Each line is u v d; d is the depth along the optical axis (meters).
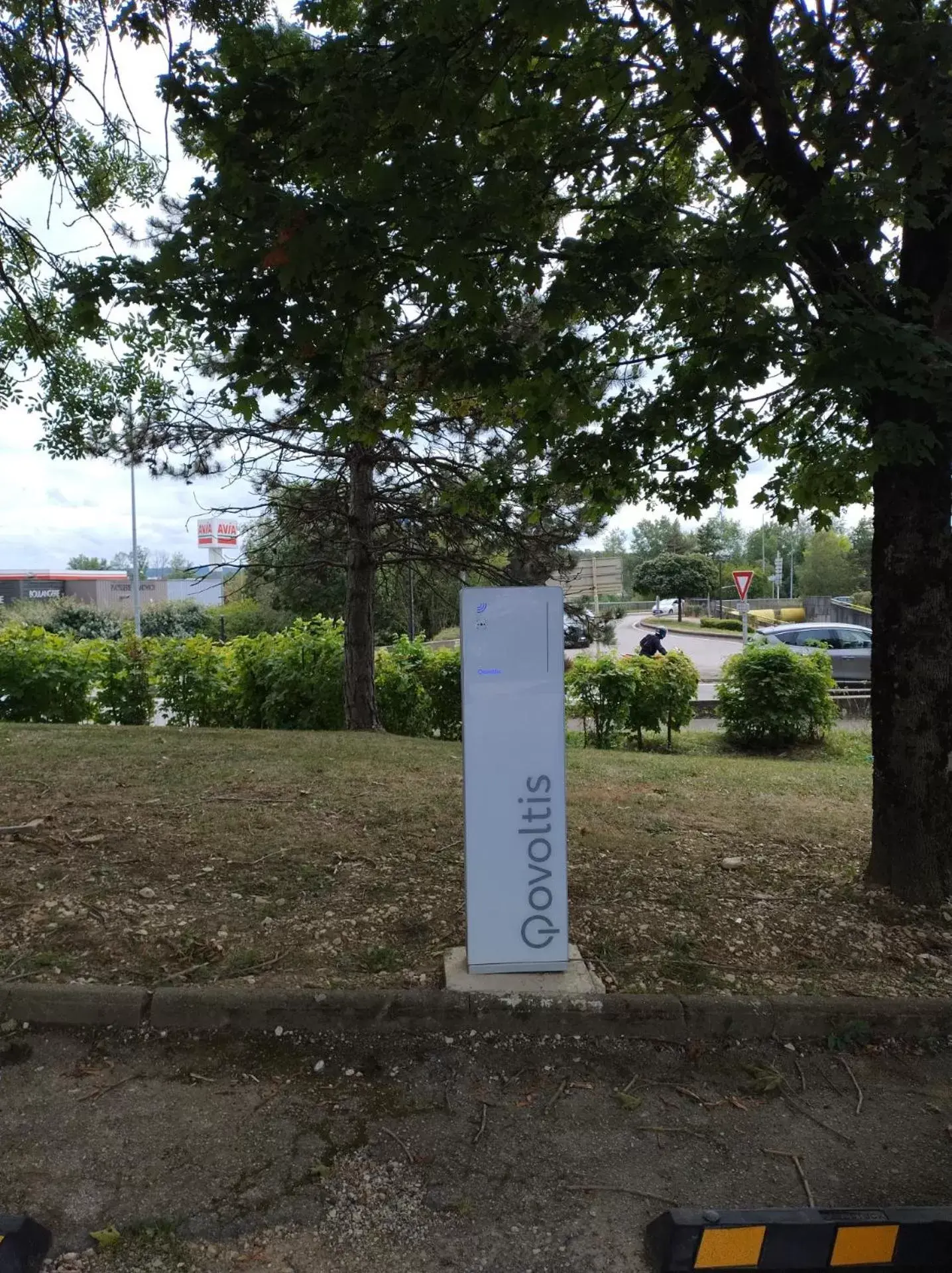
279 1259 2.36
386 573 12.24
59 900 4.29
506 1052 3.34
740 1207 2.60
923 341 3.37
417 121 3.99
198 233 3.90
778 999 3.52
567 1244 2.43
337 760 7.94
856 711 15.66
